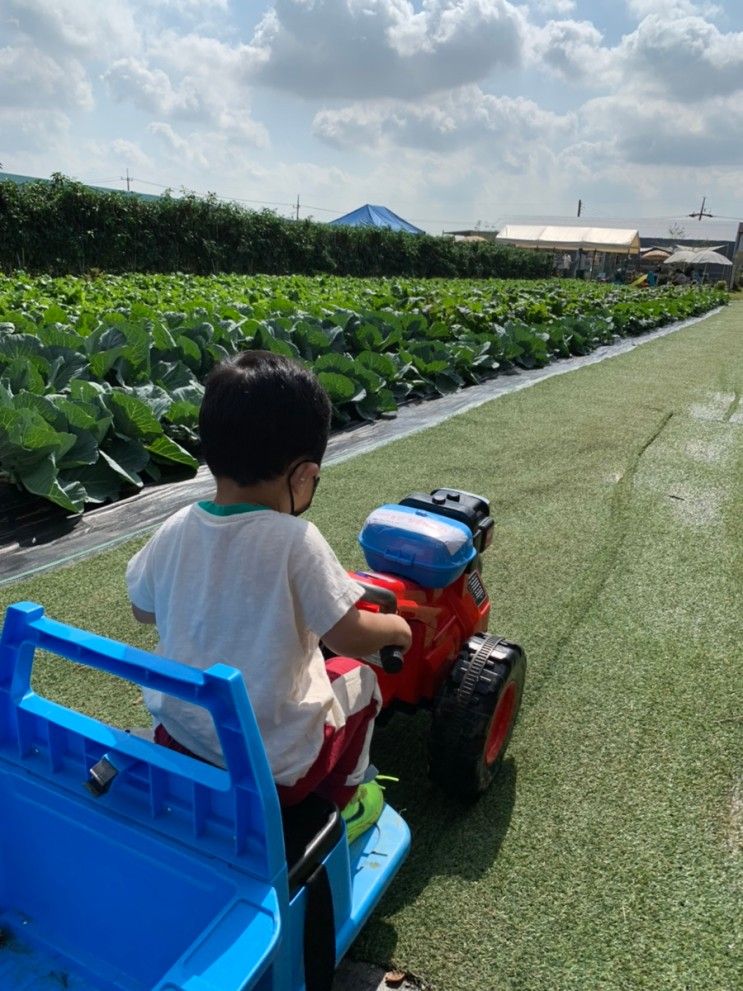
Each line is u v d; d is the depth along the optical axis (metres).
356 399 8.45
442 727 2.69
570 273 60.25
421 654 2.84
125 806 1.83
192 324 9.08
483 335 12.30
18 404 5.72
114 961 1.93
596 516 5.91
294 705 1.89
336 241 35.09
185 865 1.70
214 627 1.86
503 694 2.80
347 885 2.01
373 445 7.63
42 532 5.23
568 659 3.93
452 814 2.86
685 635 4.21
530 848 2.71
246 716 1.57
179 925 1.75
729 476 7.07
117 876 1.84
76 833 1.88
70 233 24.20
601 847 2.73
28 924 2.07
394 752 3.20
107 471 5.95
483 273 44.97
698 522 5.88
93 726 1.84
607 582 4.80
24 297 11.84
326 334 10.12
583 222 76.75
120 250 25.61
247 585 1.84
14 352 7.02
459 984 2.22
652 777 3.10
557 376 12.09
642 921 2.44
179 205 27.84
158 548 2.02
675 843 2.76
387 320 11.92
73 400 6.30
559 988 2.22
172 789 1.80
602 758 3.20
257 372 1.85
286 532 1.86
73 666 3.65
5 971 1.98
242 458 1.84
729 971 2.28
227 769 1.63
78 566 4.76
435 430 8.24
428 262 40.75
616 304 21.73
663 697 3.63
